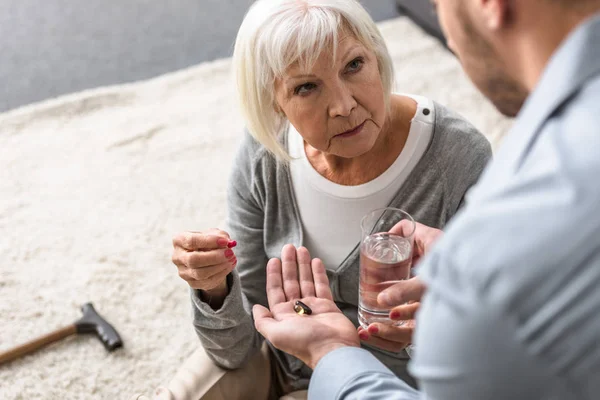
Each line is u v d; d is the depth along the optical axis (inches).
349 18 40.5
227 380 50.8
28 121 112.4
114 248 89.9
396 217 45.5
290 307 39.8
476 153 45.6
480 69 26.0
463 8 24.2
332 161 46.9
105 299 83.8
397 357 49.1
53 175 101.8
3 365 76.5
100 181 100.3
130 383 75.1
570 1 21.2
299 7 40.6
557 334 19.8
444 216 46.4
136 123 110.8
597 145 20.1
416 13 123.0
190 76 120.3
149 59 126.6
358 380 30.9
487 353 20.9
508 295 20.2
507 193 21.2
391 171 45.9
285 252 42.8
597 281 19.3
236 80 44.1
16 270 87.4
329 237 48.7
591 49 20.7
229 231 52.7
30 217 94.8
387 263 38.9
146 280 85.9
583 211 19.6
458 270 21.2
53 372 76.0
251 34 41.6
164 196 97.3
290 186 48.6
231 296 47.1
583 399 20.3
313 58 39.9
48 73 124.6
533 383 20.7
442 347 21.8
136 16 137.6
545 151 21.1
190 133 108.2
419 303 37.3
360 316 42.7
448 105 106.1
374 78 41.9
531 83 23.8
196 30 132.9
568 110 21.3
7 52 129.7
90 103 115.3
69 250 89.8
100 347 78.7
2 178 101.7
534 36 22.4
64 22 136.8
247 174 50.4
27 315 82.0
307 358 36.1
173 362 76.9
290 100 42.2
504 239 20.5
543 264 19.8
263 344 53.9
